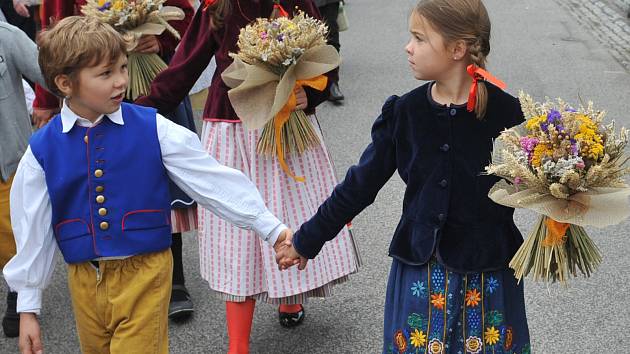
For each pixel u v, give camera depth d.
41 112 4.23
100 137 2.77
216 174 2.84
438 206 2.63
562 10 11.50
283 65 3.38
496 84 2.47
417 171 2.65
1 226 3.96
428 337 2.69
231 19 3.49
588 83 7.98
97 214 2.77
